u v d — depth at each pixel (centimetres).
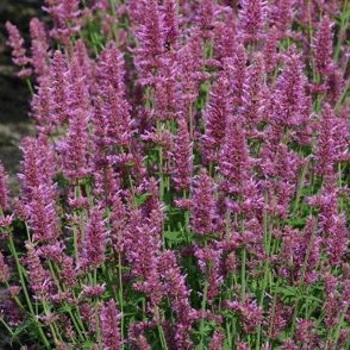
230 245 645
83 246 678
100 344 647
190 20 1012
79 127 692
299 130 764
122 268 707
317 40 822
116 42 1059
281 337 683
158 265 642
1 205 688
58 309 706
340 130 736
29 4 1486
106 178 727
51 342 756
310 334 673
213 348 611
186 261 733
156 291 629
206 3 846
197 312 654
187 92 786
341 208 779
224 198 651
